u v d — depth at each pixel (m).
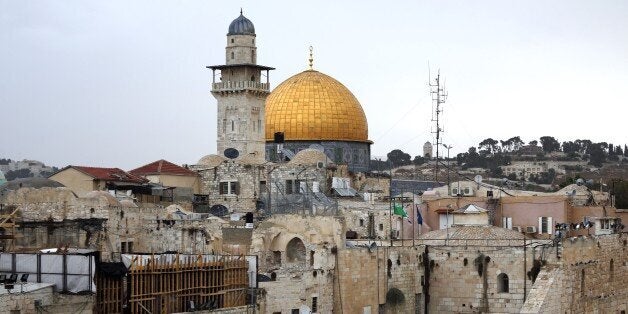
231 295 132.00
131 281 121.62
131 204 165.25
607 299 167.25
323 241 155.12
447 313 158.38
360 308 149.25
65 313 114.75
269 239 157.38
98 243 152.62
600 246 165.62
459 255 158.00
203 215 172.12
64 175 186.88
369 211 184.62
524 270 154.75
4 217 147.25
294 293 139.62
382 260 152.75
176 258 127.00
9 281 116.50
